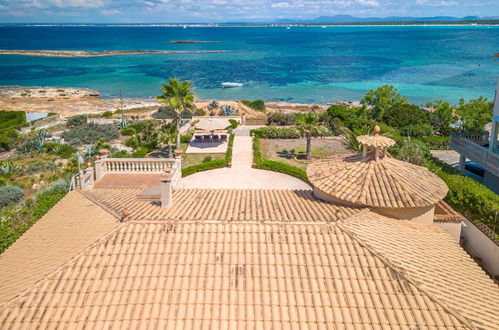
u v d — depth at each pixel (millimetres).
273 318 10852
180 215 15188
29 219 24406
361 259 12453
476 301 11656
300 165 41094
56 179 37875
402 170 18047
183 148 48000
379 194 16594
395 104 65062
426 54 184750
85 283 11852
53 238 15258
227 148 46875
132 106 89938
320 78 124438
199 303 11289
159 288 11680
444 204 21688
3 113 74000
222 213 15539
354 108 68938
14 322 10820
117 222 14414
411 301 11109
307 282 11820
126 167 28984
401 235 14891
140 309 11148
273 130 52906
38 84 122875
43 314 11031
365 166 18109
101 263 12469
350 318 10773
